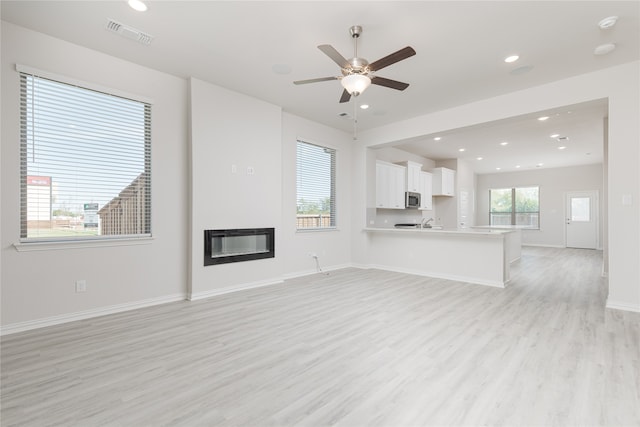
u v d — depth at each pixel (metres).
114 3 2.42
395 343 2.51
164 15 2.57
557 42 2.91
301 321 3.03
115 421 1.58
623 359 2.21
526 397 1.76
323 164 5.73
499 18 2.57
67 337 2.62
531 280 4.93
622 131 3.31
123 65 3.32
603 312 3.28
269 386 1.89
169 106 3.67
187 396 1.79
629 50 3.04
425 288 4.38
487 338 2.60
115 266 3.28
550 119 5.02
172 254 3.70
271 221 4.60
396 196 6.92
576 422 1.55
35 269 2.82
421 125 5.08
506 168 10.12
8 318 2.69
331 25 2.69
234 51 3.15
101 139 3.20
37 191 2.85
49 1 2.39
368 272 5.60
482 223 11.20
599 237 9.06
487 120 4.30
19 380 1.95
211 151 3.91
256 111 4.39
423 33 2.79
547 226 9.98
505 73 3.54
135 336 2.65
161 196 3.61
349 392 1.83
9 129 2.69
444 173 8.33
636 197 3.25
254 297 3.88
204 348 2.42
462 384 1.90
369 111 4.88
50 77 2.87
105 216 3.23
